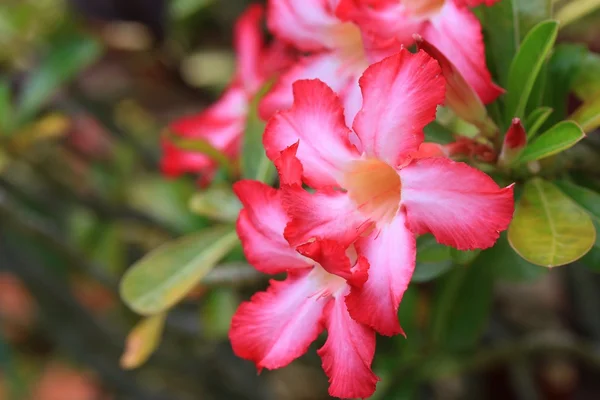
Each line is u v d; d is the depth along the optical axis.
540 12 0.36
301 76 0.37
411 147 0.31
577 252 0.32
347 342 0.32
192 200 0.41
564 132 0.33
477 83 0.33
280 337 0.33
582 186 0.37
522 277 0.38
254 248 0.34
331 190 0.32
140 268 0.38
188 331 0.56
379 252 0.31
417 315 0.51
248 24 0.44
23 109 0.53
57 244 0.54
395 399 0.47
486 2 0.33
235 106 0.44
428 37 0.33
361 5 0.34
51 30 0.57
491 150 0.34
